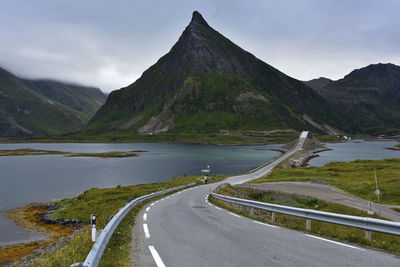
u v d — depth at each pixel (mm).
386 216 34094
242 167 119625
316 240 11391
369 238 11094
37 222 42656
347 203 42594
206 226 14797
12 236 36094
